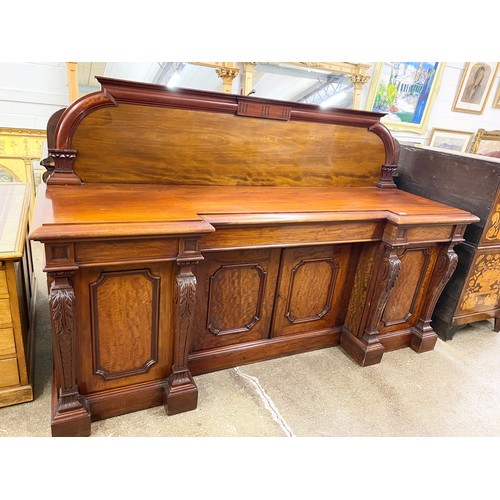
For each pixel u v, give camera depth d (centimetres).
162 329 138
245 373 176
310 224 149
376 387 175
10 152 280
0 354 136
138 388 143
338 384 175
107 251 112
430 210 172
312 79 406
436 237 174
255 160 179
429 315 200
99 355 131
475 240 194
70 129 141
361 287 185
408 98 333
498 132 363
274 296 174
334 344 203
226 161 172
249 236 139
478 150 382
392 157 210
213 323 165
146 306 132
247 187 179
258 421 149
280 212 141
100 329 127
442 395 174
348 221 155
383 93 319
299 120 181
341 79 384
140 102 148
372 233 166
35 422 138
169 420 145
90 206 123
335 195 183
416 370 190
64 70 287
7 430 133
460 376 188
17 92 280
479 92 365
